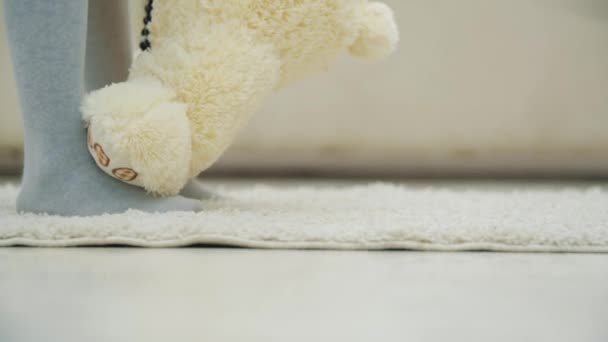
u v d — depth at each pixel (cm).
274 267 96
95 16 125
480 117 239
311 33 116
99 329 80
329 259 100
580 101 236
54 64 113
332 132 243
